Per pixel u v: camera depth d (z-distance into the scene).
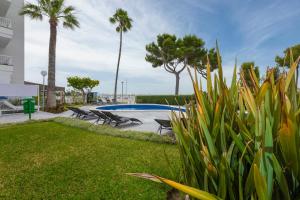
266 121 1.15
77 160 5.38
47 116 15.66
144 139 7.70
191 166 1.58
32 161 5.32
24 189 3.81
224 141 1.42
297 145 1.09
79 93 36.28
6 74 19.27
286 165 1.13
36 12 18.28
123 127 11.17
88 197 3.50
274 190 1.19
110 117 11.23
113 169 4.73
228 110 1.54
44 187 3.88
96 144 7.07
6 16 22.67
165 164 4.99
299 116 1.21
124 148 6.56
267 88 1.30
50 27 18.75
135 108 23.86
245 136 1.34
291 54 1.44
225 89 1.56
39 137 8.13
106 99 38.50
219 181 1.34
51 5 18.64
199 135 1.55
